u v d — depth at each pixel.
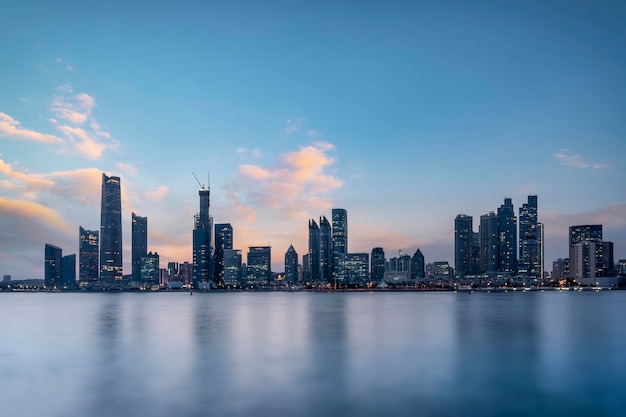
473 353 63.81
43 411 38.12
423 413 37.47
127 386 45.81
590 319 120.38
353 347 69.50
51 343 74.88
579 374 50.62
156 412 37.78
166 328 98.94
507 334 85.81
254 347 70.06
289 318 127.69
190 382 47.16
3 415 37.22
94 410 38.34
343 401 40.56
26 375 50.62
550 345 71.38
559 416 36.88
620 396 42.16
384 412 37.84
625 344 72.38
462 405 39.56
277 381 47.69
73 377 49.50
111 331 92.94
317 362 57.41
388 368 54.06
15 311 166.75
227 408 38.78
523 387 45.47
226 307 198.88
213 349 67.94
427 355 62.41
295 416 36.66
